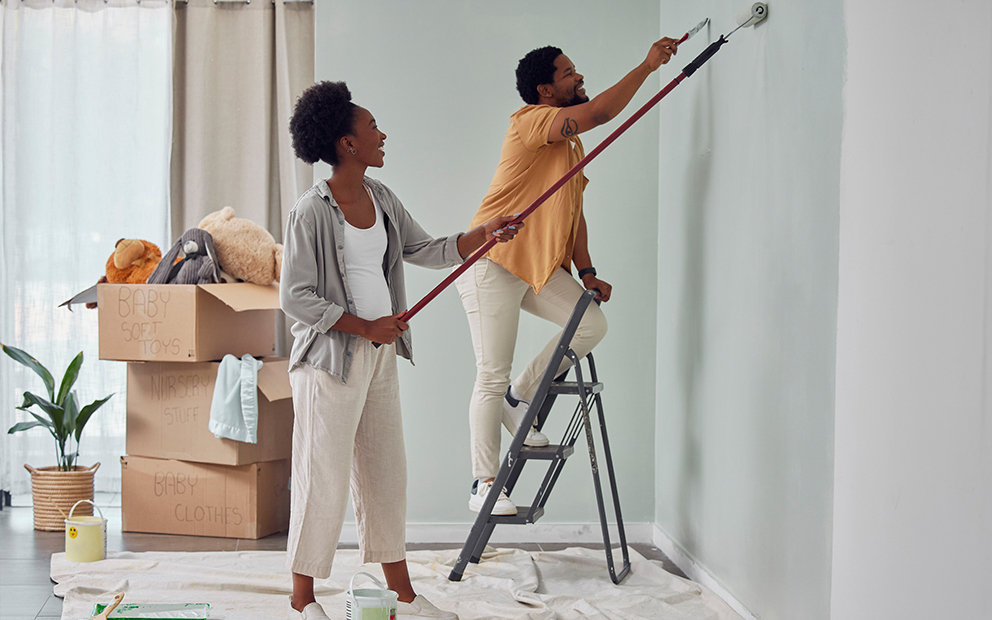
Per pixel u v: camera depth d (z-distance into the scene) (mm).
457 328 3109
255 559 2760
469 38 3090
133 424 3184
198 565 2672
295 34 3852
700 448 2617
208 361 3123
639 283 3137
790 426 1948
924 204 1394
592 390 2557
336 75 3064
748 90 2203
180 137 3869
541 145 2523
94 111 3783
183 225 3867
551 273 2547
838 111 1710
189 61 3801
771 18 2051
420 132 3084
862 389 1606
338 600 2348
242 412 3014
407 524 3088
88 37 3775
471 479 3107
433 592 2430
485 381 2658
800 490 1893
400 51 3078
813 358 1828
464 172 3092
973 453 1255
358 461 2139
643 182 3133
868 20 1581
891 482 1496
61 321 3744
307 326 1980
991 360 1210
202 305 3072
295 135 2035
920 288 1404
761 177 2119
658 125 3123
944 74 1333
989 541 1216
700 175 2617
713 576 2488
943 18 1334
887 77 1514
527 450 2521
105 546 2721
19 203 3705
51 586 2479
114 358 3119
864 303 1599
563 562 2795
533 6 3094
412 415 3100
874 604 1560
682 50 2812
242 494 3100
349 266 2029
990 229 1214
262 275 3279
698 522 2637
